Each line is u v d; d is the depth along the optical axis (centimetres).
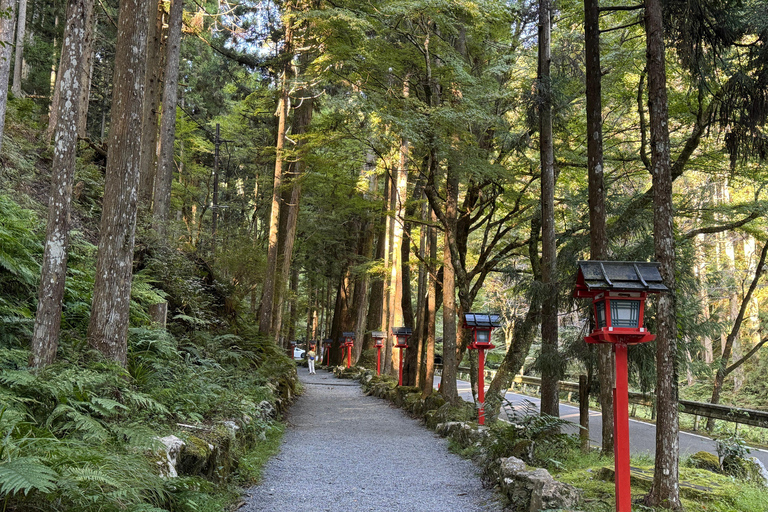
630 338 555
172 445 571
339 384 2700
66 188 602
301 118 2280
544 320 1183
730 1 817
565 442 991
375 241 3722
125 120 687
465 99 1379
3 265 711
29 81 2777
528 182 1625
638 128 1420
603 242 855
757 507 644
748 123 859
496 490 764
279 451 1051
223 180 4356
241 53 2364
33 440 404
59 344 657
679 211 1334
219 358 1302
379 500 738
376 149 1504
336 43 1342
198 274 1650
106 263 671
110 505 396
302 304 4072
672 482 633
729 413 1398
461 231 1766
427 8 1244
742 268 2922
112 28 2927
